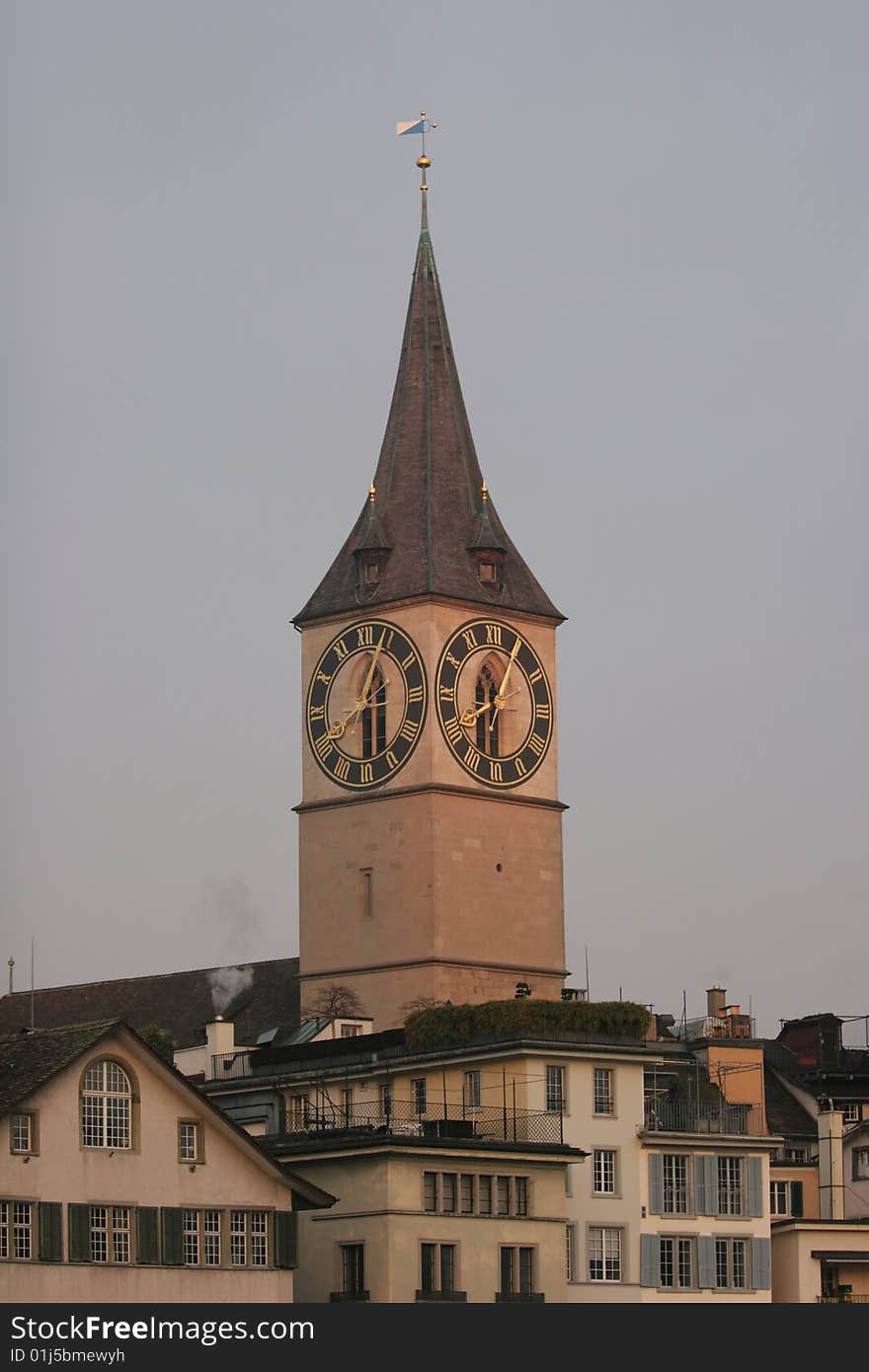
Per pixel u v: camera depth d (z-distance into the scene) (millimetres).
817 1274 165250
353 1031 195500
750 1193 159375
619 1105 155250
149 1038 179000
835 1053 193125
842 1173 177625
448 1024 156500
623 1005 156125
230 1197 135250
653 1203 155875
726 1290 157625
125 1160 132875
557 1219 145875
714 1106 163125
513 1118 150125
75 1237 131125
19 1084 131250
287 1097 161000
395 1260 140375
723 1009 196500
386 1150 140875
